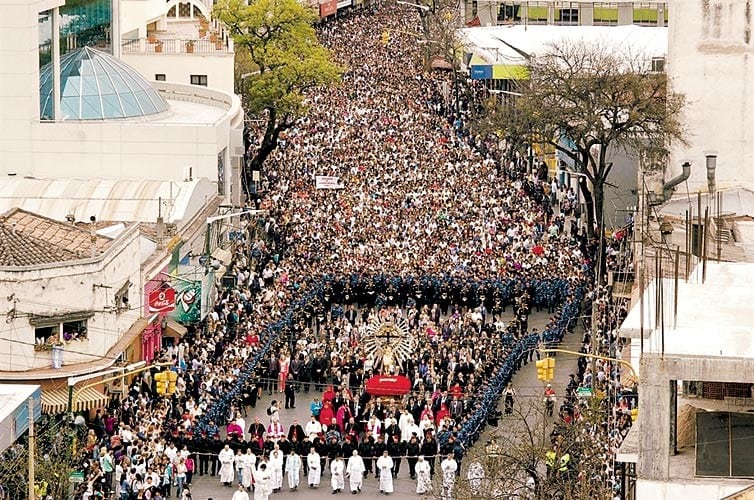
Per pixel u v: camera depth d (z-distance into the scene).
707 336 70.31
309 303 144.38
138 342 127.25
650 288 79.25
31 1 159.62
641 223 122.12
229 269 153.50
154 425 112.56
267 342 132.62
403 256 156.38
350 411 119.19
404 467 115.50
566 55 177.12
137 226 127.94
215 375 123.88
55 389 114.56
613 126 158.62
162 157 161.62
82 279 117.56
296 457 110.44
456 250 158.12
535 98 163.62
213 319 137.62
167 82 192.00
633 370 85.50
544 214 172.50
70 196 149.38
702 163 146.38
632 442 74.44
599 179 160.12
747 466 69.19
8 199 149.12
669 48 146.62
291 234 166.25
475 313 142.12
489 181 187.38
